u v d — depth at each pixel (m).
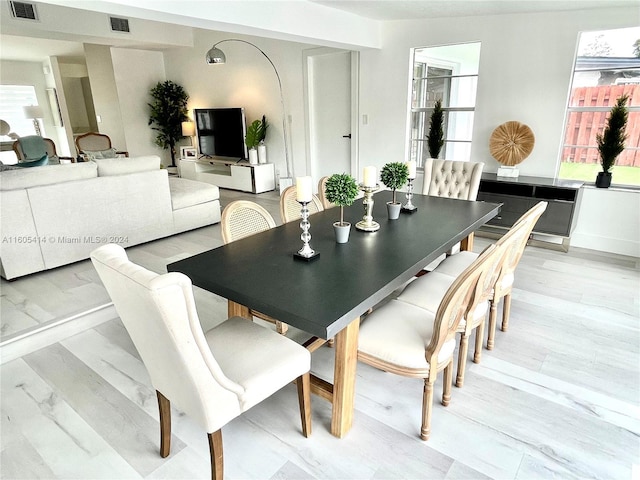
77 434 1.84
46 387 2.16
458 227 2.41
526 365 2.27
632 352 2.37
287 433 1.83
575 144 4.07
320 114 6.08
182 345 1.19
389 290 1.66
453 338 1.78
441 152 5.45
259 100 6.70
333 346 2.49
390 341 1.72
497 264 1.97
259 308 1.52
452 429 1.84
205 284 1.72
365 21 4.59
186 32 7.02
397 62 4.89
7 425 1.90
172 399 1.48
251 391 1.45
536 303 2.96
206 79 7.32
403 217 2.65
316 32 3.92
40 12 5.01
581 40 3.79
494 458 1.69
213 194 4.99
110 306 2.93
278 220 5.16
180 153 7.84
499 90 4.23
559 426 1.85
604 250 3.96
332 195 2.06
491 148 4.31
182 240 4.51
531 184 3.84
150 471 1.66
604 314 2.79
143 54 7.60
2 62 9.30
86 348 2.51
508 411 1.94
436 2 3.57
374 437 1.80
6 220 3.28
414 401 2.03
